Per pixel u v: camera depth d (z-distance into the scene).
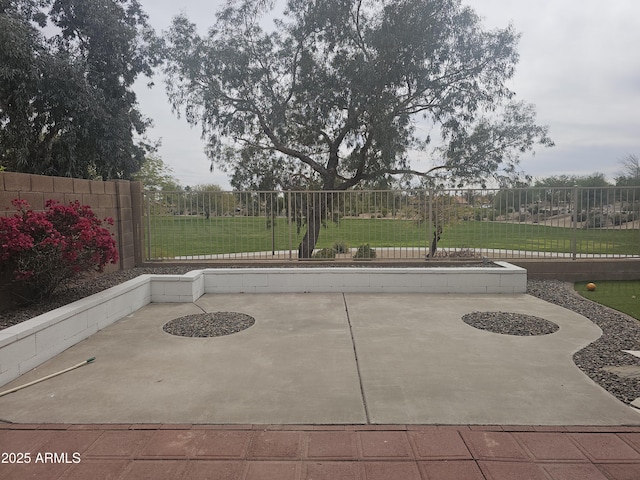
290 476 2.41
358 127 12.03
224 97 12.53
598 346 4.53
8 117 11.11
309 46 12.16
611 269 8.59
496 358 4.20
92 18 12.52
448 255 8.96
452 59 11.43
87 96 11.97
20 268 4.82
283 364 4.07
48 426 2.96
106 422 3.01
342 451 2.64
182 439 2.79
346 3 11.37
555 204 8.84
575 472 2.43
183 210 8.88
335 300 6.76
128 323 5.52
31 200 5.84
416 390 3.48
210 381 3.69
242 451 2.65
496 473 2.43
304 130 12.90
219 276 7.38
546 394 3.39
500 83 11.80
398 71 11.01
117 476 2.42
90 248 5.46
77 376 3.82
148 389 3.54
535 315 5.79
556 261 8.59
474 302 6.59
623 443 2.71
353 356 4.28
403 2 10.94
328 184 13.02
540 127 12.57
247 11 12.12
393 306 6.34
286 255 9.27
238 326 5.34
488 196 8.85
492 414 3.07
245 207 8.99
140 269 8.27
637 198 8.80
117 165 13.38
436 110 11.85
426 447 2.68
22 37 9.84
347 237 9.04
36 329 4.02
